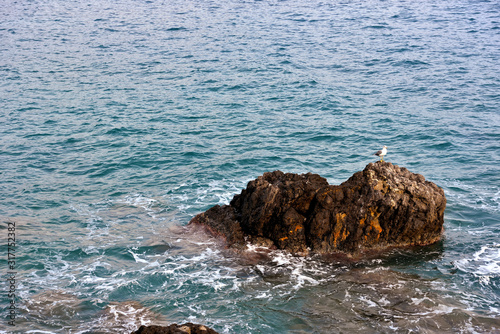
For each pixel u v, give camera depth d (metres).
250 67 58.56
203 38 74.62
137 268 22.77
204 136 39.28
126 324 18.92
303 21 87.44
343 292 20.69
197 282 21.62
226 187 30.98
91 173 33.31
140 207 28.59
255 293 20.80
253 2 109.12
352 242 23.56
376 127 40.62
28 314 19.42
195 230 25.72
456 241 24.67
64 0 116.62
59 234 25.73
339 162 34.56
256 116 43.44
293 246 23.81
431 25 81.62
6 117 43.19
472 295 20.47
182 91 50.38
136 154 36.16
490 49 64.25
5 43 71.69
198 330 16.86
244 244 24.14
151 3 109.50
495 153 35.22
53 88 51.31
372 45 68.56
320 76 54.72
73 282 21.72
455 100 46.28
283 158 35.16
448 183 30.94
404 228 23.95
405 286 21.06
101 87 51.75
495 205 28.05
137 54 65.31
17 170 33.69
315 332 18.33
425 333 18.08
